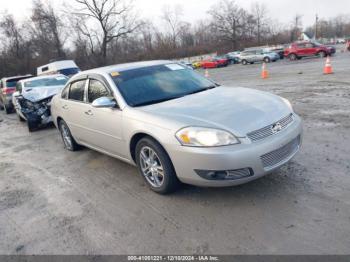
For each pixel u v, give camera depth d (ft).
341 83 34.94
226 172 10.22
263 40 250.78
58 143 23.11
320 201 10.55
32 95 30.04
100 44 150.00
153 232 10.12
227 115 10.93
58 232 10.86
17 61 153.17
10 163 19.69
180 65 16.63
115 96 13.62
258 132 10.47
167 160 11.40
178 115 11.32
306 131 18.17
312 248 8.46
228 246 9.00
